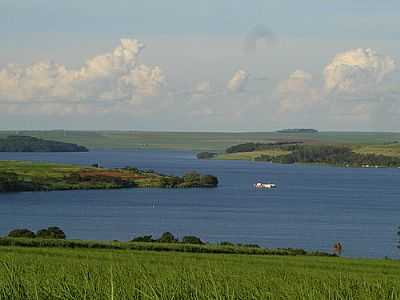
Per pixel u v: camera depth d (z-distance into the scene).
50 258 58.03
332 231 157.50
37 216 175.88
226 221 175.88
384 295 24.78
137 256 70.69
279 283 31.03
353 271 64.62
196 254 79.38
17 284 22.36
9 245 82.31
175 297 21.20
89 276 26.16
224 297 21.44
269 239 140.38
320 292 24.58
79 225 158.75
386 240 141.88
